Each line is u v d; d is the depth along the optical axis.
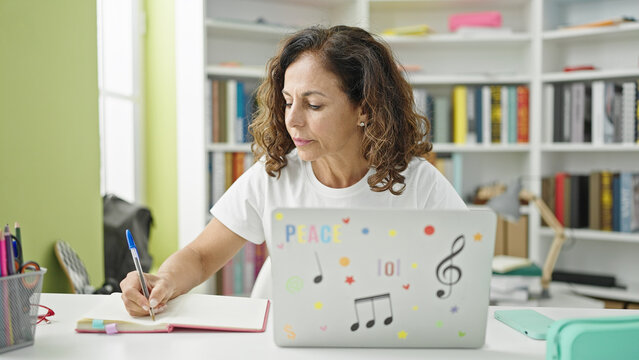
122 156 2.92
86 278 1.97
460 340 0.94
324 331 0.93
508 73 3.20
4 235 0.94
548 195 3.05
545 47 3.10
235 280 2.87
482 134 3.07
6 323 0.92
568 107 3.01
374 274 0.91
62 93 1.96
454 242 0.90
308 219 0.90
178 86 2.96
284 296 0.92
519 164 3.31
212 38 3.08
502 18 3.28
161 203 3.07
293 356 0.90
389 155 1.31
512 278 2.31
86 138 2.12
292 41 1.28
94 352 0.92
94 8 2.16
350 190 1.36
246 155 2.90
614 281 2.98
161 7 3.01
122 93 2.90
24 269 0.97
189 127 2.90
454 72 3.34
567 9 3.22
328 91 1.21
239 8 3.10
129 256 2.37
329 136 1.22
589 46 3.20
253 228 1.43
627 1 3.11
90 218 2.15
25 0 1.75
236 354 0.91
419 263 0.91
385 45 1.34
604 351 0.81
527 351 0.94
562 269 3.30
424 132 1.42
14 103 1.71
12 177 1.71
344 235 0.90
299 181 1.40
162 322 1.02
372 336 0.93
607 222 2.97
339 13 3.20
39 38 1.82
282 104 1.36
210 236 1.42
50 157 1.89
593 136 2.96
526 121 3.07
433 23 3.32
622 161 3.16
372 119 1.26
